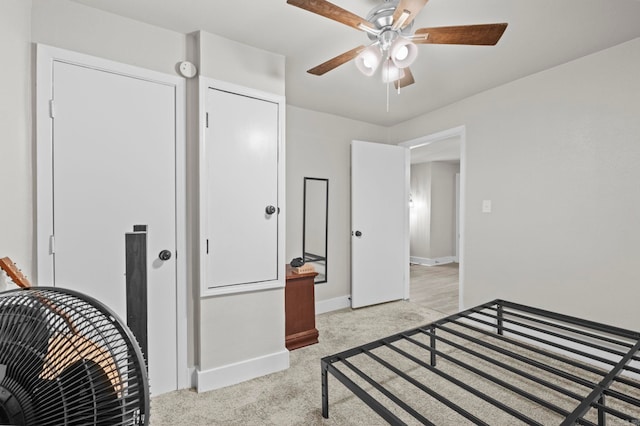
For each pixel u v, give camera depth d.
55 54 1.54
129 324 1.30
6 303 0.61
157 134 1.82
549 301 2.41
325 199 3.47
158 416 1.62
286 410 1.68
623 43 2.01
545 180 2.43
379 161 3.68
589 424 0.93
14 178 1.33
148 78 1.78
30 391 0.52
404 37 1.42
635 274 1.99
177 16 1.73
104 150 1.67
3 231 1.24
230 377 1.94
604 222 2.12
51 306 0.61
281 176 2.19
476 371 1.30
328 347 2.50
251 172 2.06
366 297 3.56
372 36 1.58
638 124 1.97
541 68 2.38
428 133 3.47
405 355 1.49
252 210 2.07
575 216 2.26
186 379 1.90
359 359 2.28
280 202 2.18
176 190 1.88
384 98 3.01
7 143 1.27
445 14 1.69
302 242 3.30
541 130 2.45
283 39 1.97
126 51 1.73
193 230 1.93
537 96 2.46
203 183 1.88
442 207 6.67
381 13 1.47
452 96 2.96
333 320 3.13
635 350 1.38
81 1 1.59
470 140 2.98
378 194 3.67
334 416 1.62
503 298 2.72
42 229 1.52
